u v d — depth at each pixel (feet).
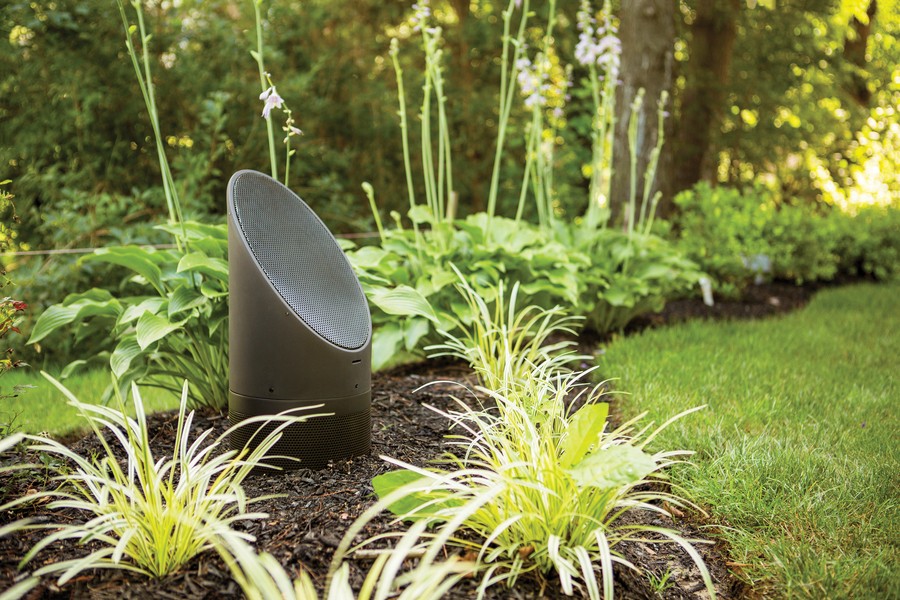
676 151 35.19
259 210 8.02
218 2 23.45
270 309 7.63
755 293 24.36
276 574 4.95
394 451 8.66
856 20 46.57
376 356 12.60
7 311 8.26
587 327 17.97
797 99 41.47
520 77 16.72
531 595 5.85
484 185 32.32
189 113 22.58
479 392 11.32
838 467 8.56
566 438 7.23
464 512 5.43
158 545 5.86
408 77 29.68
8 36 19.72
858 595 6.14
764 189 26.45
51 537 5.50
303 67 26.61
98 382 14.55
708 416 10.30
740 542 7.11
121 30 21.01
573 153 31.78
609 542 6.59
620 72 23.65
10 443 5.71
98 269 18.24
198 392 10.86
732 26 35.32
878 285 27.81
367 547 6.29
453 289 14.02
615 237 17.93
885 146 45.98
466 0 33.12
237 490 6.22
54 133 20.33
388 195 28.53
